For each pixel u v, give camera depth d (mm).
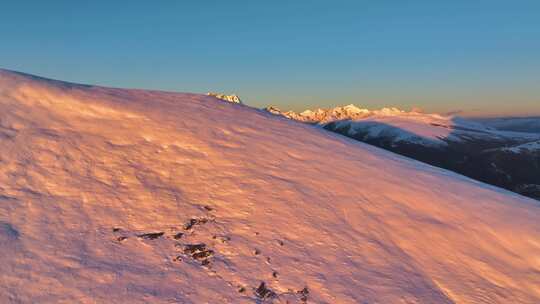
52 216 10469
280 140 18688
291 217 11898
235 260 9734
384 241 11578
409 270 10391
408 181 16859
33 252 8953
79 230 10078
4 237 9250
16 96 17094
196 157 15000
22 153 13234
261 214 11844
